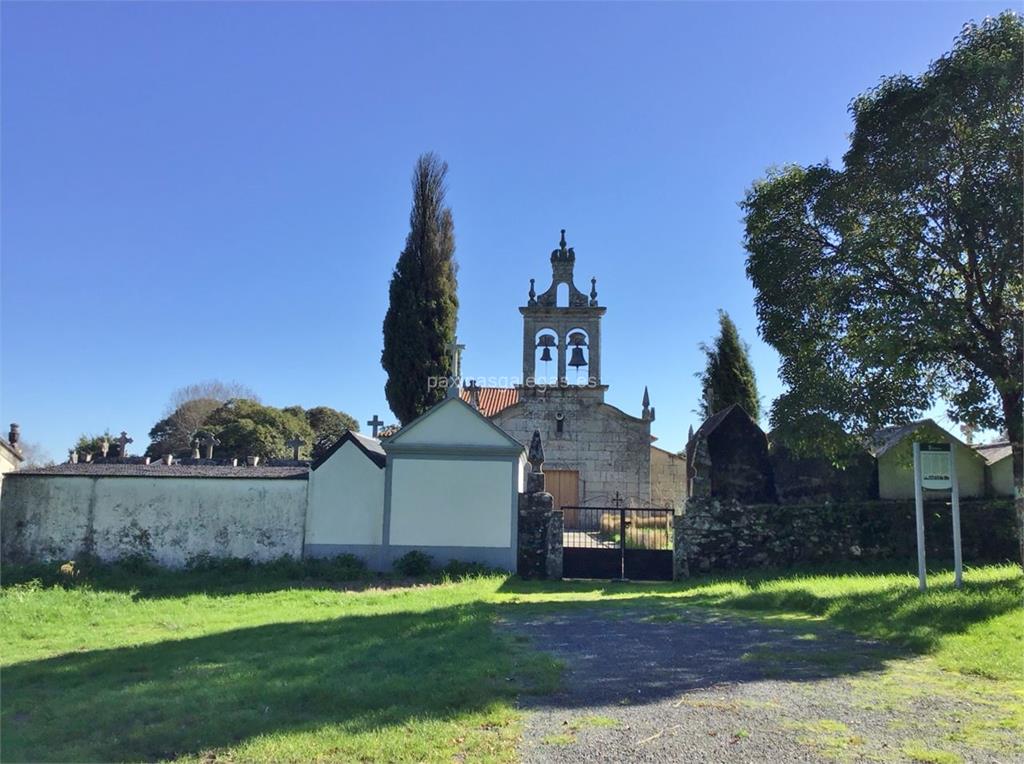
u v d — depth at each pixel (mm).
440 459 19094
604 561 18328
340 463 19328
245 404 50719
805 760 4914
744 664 7652
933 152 11984
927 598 10359
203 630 10992
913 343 11672
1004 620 8867
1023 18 11961
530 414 34000
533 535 18781
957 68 11727
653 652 8344
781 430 13836
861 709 5992
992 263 11867
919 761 4895
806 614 11133
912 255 12883
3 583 16750
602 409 34000
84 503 19328
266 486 19297
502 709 5918
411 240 28891
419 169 29469
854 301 13078
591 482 33438
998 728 5508
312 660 7930
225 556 19000
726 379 28422
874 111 12648
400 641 8984
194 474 19422
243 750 5117
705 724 5637
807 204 13961
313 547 18969
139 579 17609
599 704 6180
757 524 17844
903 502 17812
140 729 5629
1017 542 17094
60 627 11625
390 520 18844
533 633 9734
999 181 11508
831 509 17828
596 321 34406
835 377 12992
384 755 4988
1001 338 12531
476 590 15484
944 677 7008
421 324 28109
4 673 8133
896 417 12781
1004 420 12523
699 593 14555
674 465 38156
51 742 5465
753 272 14484
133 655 8789
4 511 19281
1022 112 11508
